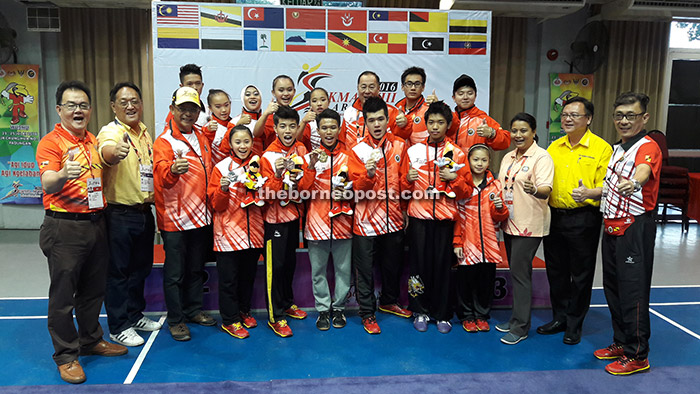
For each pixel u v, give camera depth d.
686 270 4.41
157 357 2.58
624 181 2.24
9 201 5.66
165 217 2.71
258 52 3.83
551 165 2.69
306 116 2.98
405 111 3.25
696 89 6.61
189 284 2.97
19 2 5.20
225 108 3.18
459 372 2.44
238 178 2.73
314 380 2.27
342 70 3.92
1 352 2.63
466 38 3.98
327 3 5.70
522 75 5.94
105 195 2.60
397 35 3.92
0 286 3.79
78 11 5.34
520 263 2.79
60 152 2.23
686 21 5.95
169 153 2.65
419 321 2.98
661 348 2.78
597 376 2.35
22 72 5.46
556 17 5.59
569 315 2.84
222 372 2.41
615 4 5.59
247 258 2.93
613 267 2.52
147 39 5.44
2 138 5.54
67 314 2.32
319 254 2.93
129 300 2.86
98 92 5.50
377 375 2.39
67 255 2.27
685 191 5.86
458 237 2.89
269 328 2.98
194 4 3.74
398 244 3.02
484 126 2.96
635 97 2.36
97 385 2.20
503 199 2.79
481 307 3.01
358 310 3.31
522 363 2.55
